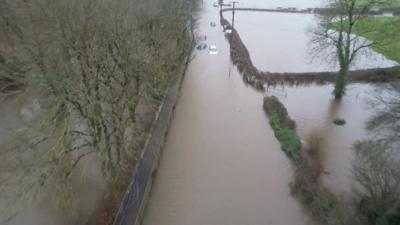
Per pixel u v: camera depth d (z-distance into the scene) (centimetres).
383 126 2352
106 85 2116
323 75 4531
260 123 3428
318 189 2350
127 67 2339
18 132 1914
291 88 4344
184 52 4584
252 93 4144
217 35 6812
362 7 3631
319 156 2827
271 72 4700
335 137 3186
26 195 1753
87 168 2502
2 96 2366
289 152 2877
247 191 2462
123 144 2356
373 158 2131
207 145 3016
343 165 2734
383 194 1912
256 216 2238
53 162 1747
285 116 3450
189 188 2478
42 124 1789
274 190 2477
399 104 2211
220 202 2353
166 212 2256
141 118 3047
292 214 2253
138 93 2525
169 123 3291
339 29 3956
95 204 2183
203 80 4512
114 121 2192
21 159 1847
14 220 2042
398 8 6725
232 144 3045
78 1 1967
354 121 3503
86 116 1931
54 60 1773
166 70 3347
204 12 8944
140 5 3017
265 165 2762
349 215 2052
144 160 2536
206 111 3650
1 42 2323
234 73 4784
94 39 2036
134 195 2189
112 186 2272
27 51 1780
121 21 2380
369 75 4481
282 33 7038
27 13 1953
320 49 4128
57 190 1936
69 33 1875
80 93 1861
